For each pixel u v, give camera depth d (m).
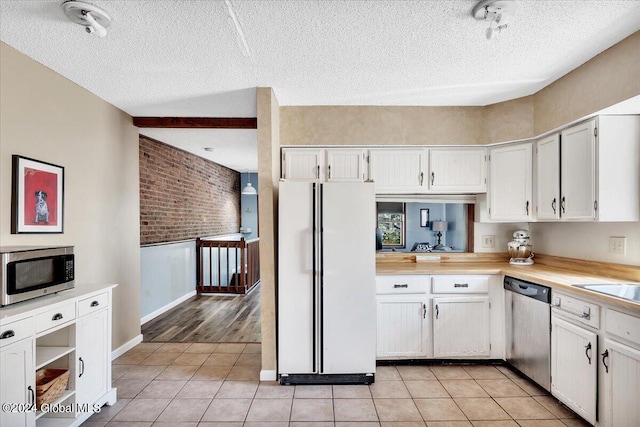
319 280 2.63
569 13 1.77
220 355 3.29
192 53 2.20
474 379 2.73
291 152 3.22
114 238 3.21
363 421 2.19
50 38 2.01
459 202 3.46
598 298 1.93
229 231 8.09
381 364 3.01
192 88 2.80
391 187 3.23
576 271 2.77
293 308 2.64
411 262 3.46
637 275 2.30
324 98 3.03
